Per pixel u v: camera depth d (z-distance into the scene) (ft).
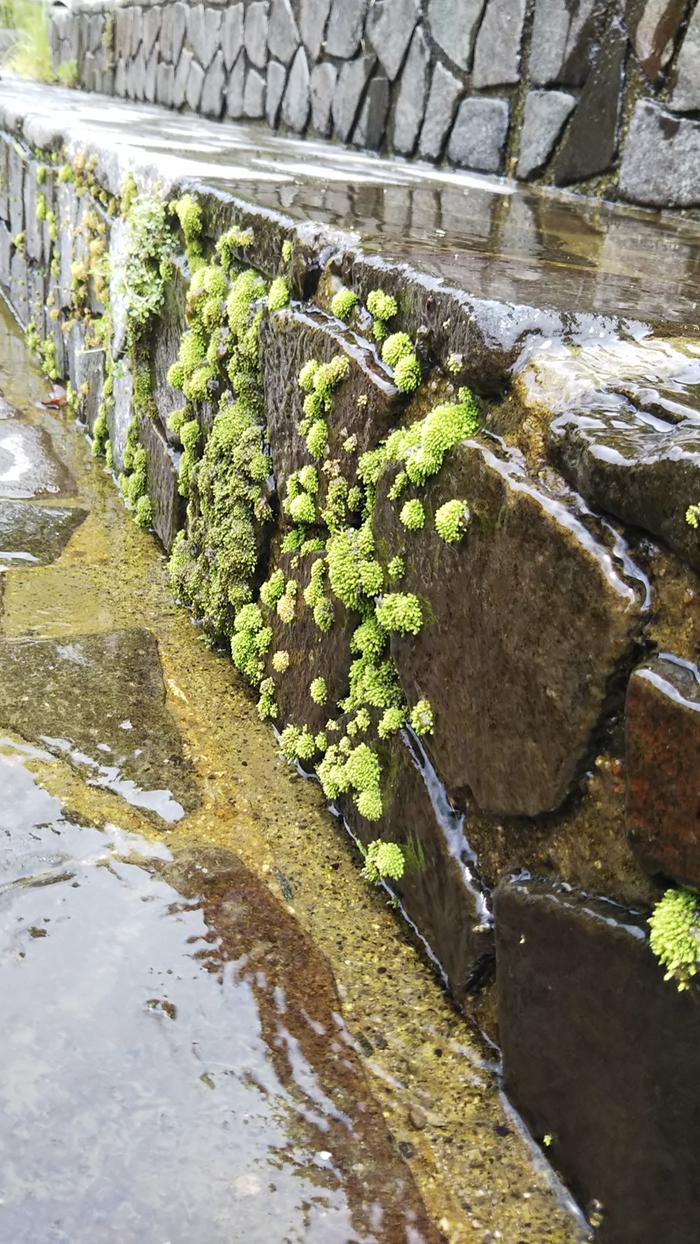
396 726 2.72
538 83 6.19
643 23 5.39
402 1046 2.39
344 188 4.90
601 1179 1.98
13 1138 2.04
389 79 7.57
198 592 4.15
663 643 1.79
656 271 3.34
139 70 13.44
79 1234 1.88
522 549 2.07
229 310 3.84
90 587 4.48
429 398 2.61
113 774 3.20
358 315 3.02
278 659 3.48
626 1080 1.89
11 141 8.50
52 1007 2.34
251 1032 2.36
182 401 4.57
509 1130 2.22
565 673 1.96
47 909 2.63
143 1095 2.17
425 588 2.48
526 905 2.12
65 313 7.01
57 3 17.39
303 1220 1.97
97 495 5.52
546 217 4.73
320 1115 2.19
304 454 3.28
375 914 2.78
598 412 2.04
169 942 2.58
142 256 4.79
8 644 3.85
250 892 2.79
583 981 1.97
